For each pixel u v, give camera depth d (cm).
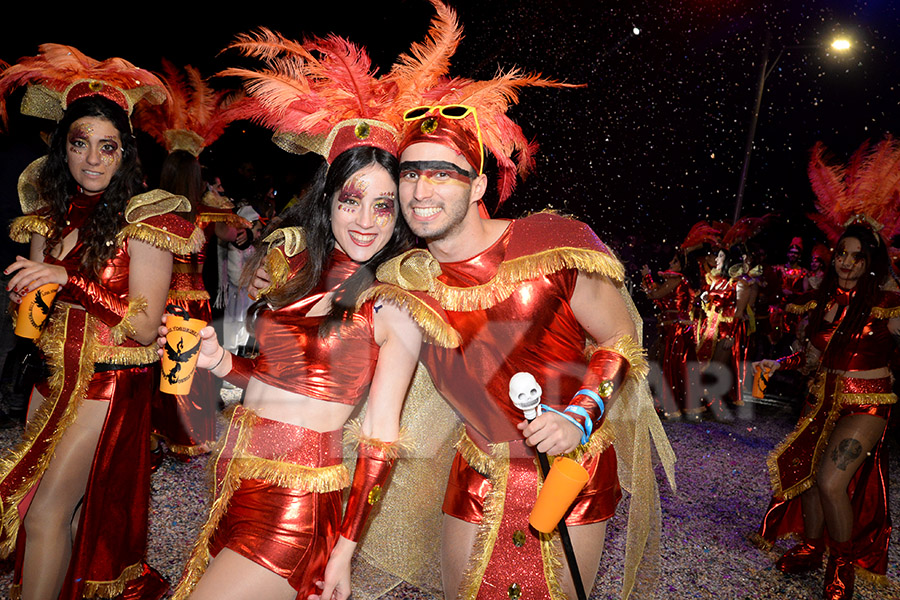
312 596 209
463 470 234
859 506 370
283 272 224
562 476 200
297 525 206
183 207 280
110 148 274
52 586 267
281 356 218
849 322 362
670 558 398
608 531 407
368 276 219
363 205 218
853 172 386
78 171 273
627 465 249
